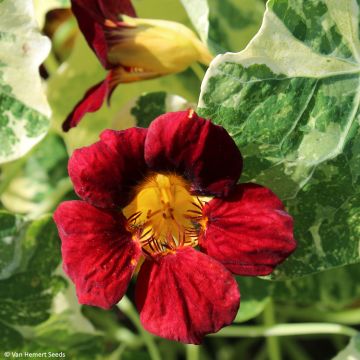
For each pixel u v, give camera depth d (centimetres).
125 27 30
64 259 26
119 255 26
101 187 26
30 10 28
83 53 33
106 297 26
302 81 26
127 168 26
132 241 27
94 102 29
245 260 26
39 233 30
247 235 26
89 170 26
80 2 29
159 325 26
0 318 32
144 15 33
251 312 33
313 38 26
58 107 34
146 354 36
